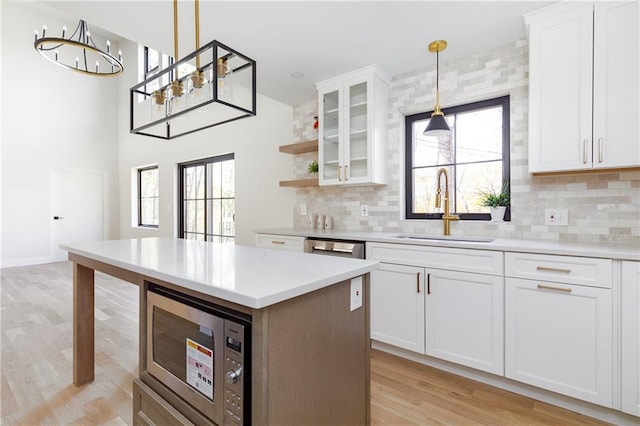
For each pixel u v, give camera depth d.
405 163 3.01
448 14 2.09
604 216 2.04
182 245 1.98
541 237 2.26
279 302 0.96
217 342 1.05
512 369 1.85
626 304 1.54
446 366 2.16
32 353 2.41
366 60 2.71
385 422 1.65
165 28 2.25
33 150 5.80
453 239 2.49
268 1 1.96
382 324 2.36
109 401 1.85
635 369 1.52
